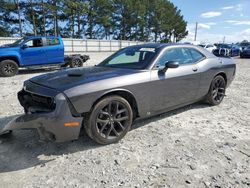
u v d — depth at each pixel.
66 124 2.96
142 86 3.61
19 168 2.87
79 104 3.00
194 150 3.29
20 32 39.59
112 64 4.29
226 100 5.94
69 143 3.48
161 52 4.07
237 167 2.88
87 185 2.54
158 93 3.87
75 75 3.48
